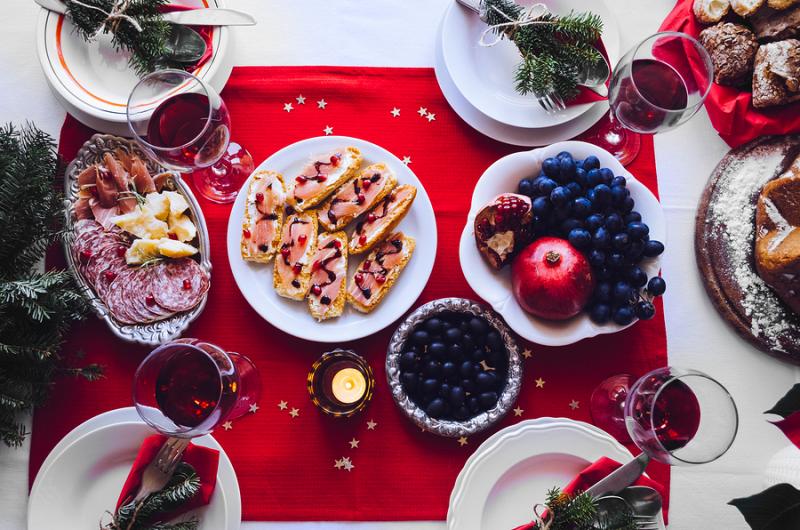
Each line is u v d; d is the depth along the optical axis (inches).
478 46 40.5
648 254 37.1
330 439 39.4
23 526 38.4
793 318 39.3
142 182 39.0
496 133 40.6
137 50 38.6
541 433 37.3
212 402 34.5
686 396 35.7
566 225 36.9
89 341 39.7
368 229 38.9
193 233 38.9
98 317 39.4
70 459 37.0
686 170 41.1
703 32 39.6
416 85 41.5
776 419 39.5
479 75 40.6
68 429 39.1
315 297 38.7
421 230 39.4
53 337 36.7
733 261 39.7
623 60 37.0
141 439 37.4
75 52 39.8
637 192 37.8
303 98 41.4
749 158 40.1
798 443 33.3
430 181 41.2
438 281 40.7
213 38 39.6
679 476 39.1
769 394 39.8
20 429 38.1
